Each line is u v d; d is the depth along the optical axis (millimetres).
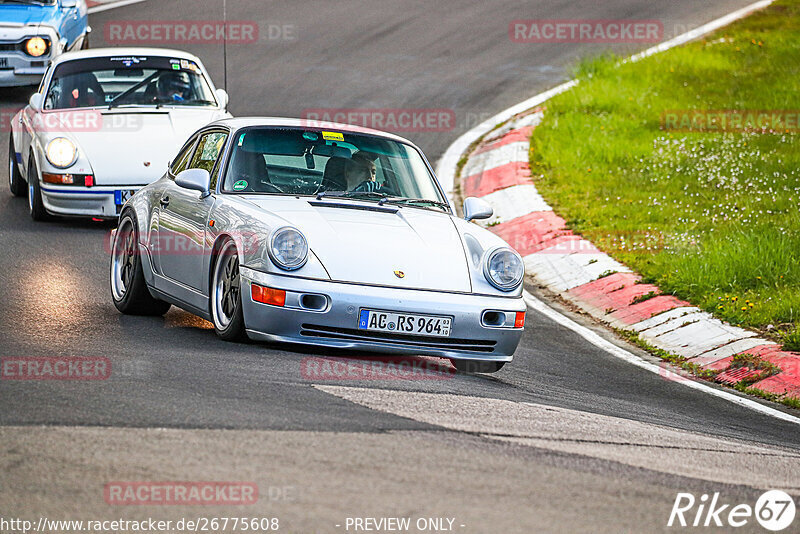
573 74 74250
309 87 69562
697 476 17469
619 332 35500
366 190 27531
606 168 56125
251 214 24891
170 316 29656
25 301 29641
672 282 38281
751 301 36156
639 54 78625
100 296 31625
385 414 18984
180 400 18797
